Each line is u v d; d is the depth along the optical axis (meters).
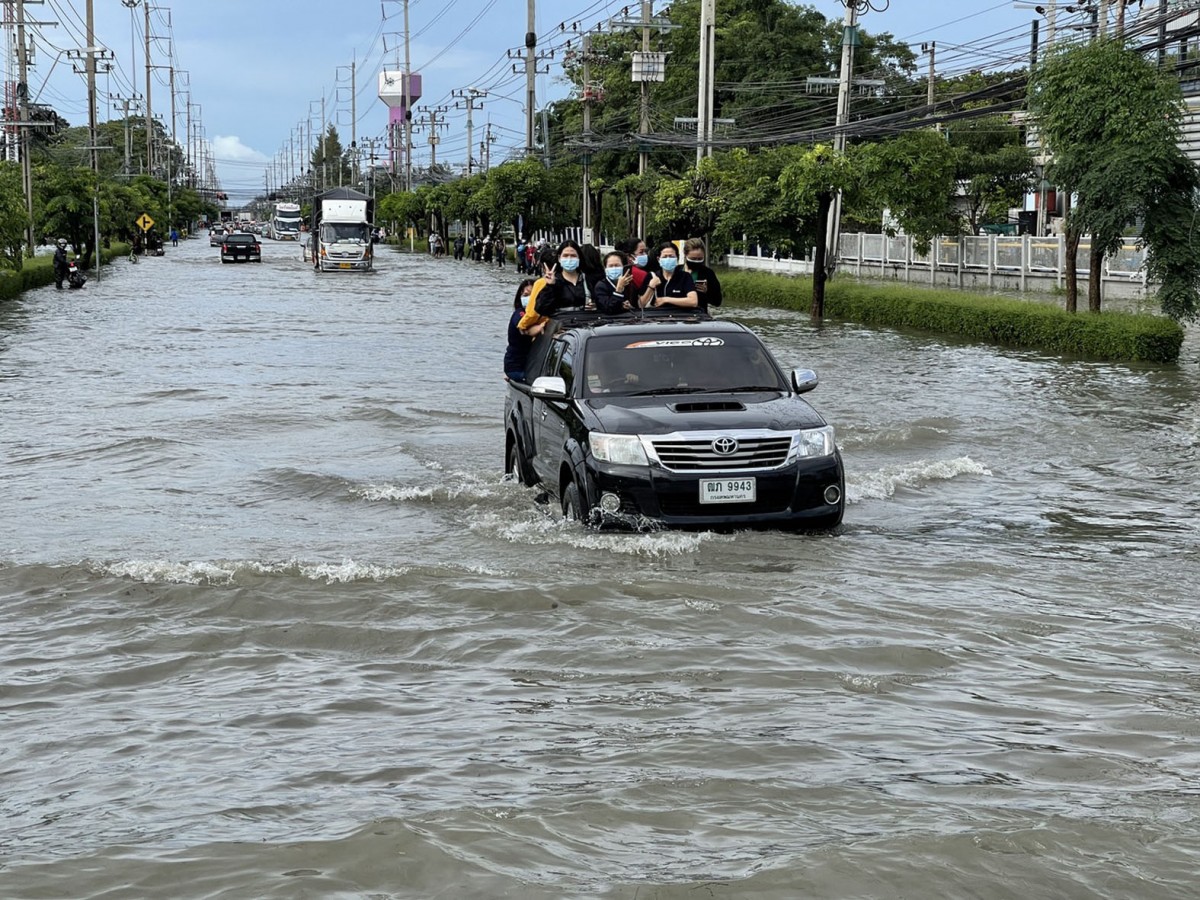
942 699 6.39
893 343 29.34
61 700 6.47
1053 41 27.77
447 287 55.56
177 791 5.21
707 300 14.62
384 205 134.88
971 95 31.28
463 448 14.93
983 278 44.44
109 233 83.50
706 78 46.22
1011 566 9.23
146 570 8.85
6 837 4.79
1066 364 24.48
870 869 4.41
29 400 19.09
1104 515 11.18
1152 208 26.03
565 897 4.20
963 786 5.22
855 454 14.41
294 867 4.44
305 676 6.82
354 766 5.46
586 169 71.31
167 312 39.53
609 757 5.55
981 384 21.17
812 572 8.93
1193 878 4.39
